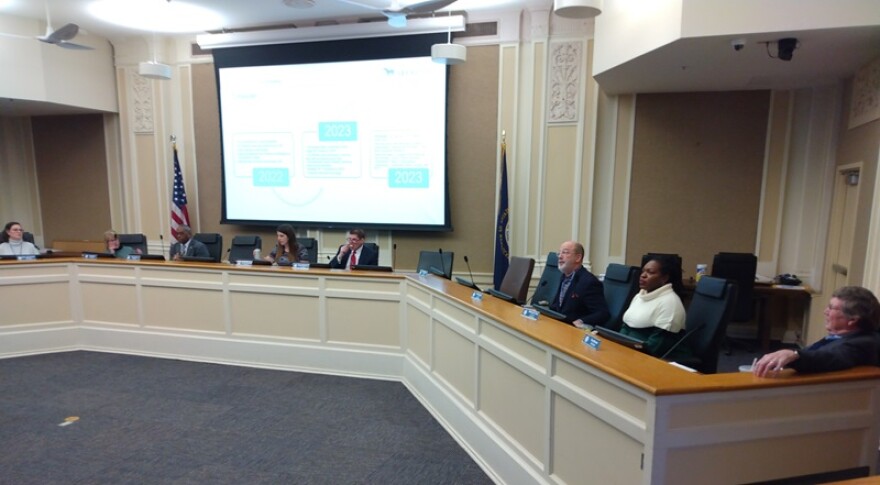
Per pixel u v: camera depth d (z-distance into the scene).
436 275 3.37
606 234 4.80
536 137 4.77
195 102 5.62
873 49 3.07
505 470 2.10
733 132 4.47
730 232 4.57
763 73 3.78
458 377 2.60
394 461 2.36
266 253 5.68
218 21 5.12
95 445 2.50
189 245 4.56
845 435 1.47
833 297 1.64
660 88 4.36
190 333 3.82
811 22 2.66
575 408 1.66
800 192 4.43
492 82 4.82
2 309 3.83
